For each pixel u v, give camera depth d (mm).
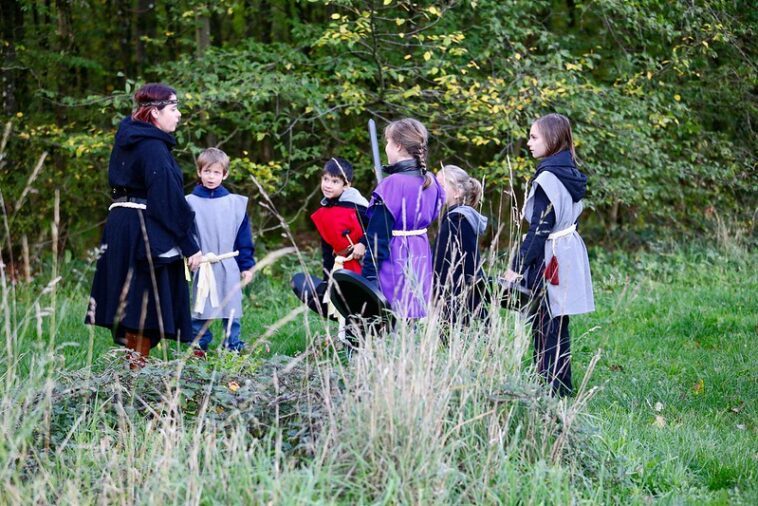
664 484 3631
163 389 3842
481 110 8969
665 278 9234
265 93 8422
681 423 4496
